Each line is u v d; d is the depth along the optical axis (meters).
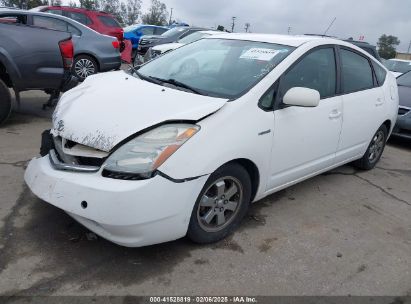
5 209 3.43
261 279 2.91
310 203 4.26
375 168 5.72
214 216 3.21
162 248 3.12
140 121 2.80
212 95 3.26
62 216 3.39
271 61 3.63
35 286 2.59
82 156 2.79
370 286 2.99
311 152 3.99
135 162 2.65
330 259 3.26
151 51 11.09
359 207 4.32
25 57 5.59
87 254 2.95
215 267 2.98
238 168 3.21
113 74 3.96
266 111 3.33
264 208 4.00
